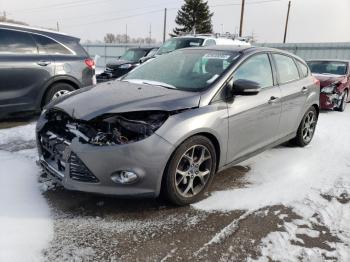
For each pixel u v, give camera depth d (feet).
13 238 9.28
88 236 9.66
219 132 11.85
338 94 30.30
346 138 20.84
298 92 16.47
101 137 10.11
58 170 11.15
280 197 12.35
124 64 41.60
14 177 12.84
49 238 9.45
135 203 11.46
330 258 9.17
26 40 20.75
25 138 17.81
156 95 11.59
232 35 42.34
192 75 13.08
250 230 10.28
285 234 10.14
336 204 12.01
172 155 10.62
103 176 10.04
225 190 12.73
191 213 11.08
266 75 14.78
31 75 20.59
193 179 11.51
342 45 80.69
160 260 8.85
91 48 114.01
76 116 10.69
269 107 14.24
